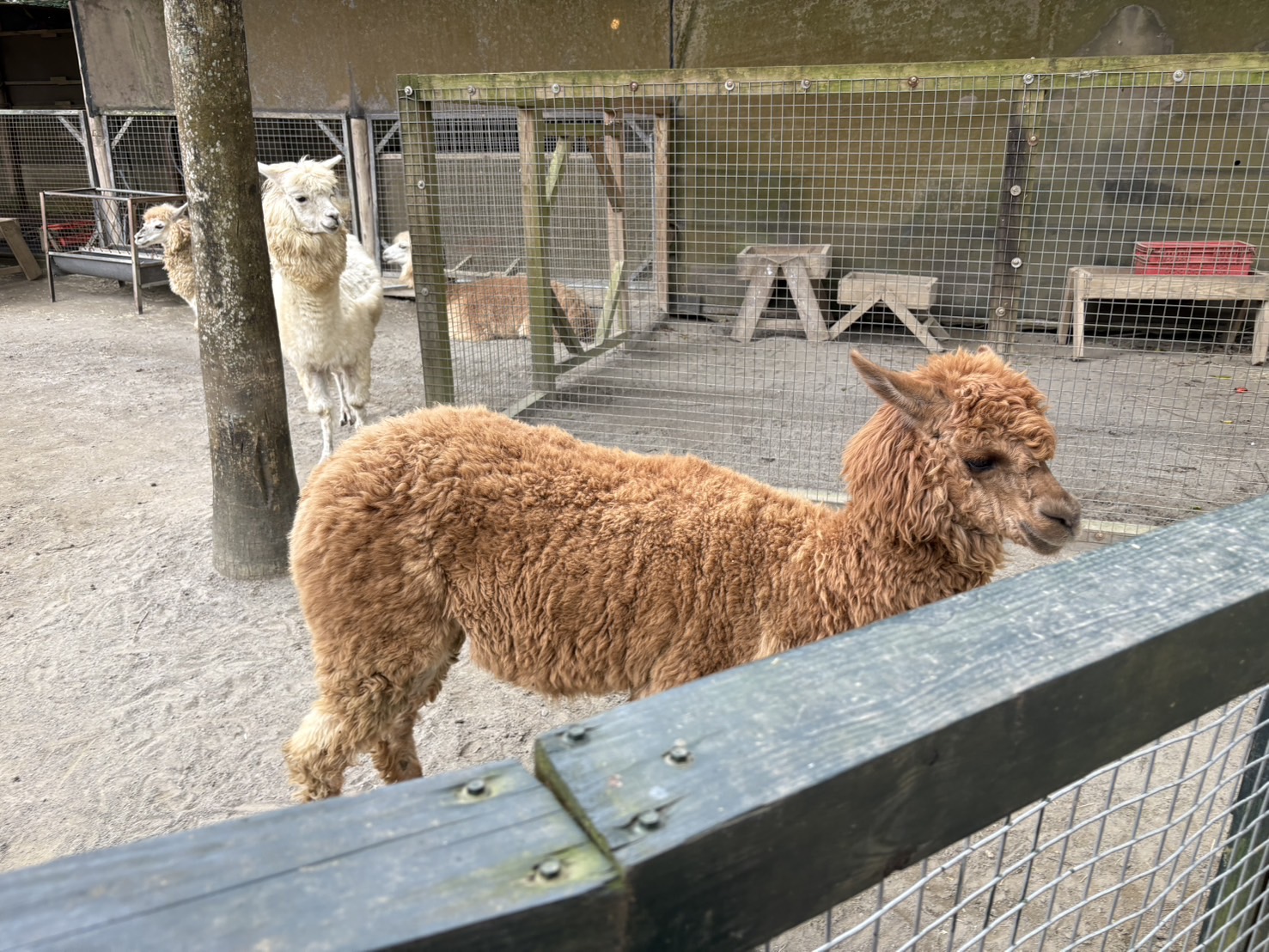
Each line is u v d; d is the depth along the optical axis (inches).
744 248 428.5
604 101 286.2
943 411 91.4
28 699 148.2
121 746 137.3
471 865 30.1
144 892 28.0
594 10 415.5
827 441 271.1
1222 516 60.4
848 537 96.3
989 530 91.7
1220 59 177.6
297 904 28.1
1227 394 315.9
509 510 98.7
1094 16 362.9
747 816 32.7
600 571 96.6
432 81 224.7
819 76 201.3
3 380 329.4
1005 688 40.9
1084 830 121.0
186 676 155.3
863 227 413.1
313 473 105.9
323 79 457.4
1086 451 260.4
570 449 107.9
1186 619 47.4
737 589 96.0
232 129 162.4
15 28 642.2
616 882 30.1
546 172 295.6
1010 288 220.2
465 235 359.9
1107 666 44.0
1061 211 387.9
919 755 37.9
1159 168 370.0
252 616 174.7
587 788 33.2
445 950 27.9
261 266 173.6
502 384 335.9
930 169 395.5
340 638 100.5
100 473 245.6
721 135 414.0
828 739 36.8
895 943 101.9
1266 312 346.0
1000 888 111.0
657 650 97.5
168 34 157.4
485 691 155.9
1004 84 192.9
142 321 427.2
